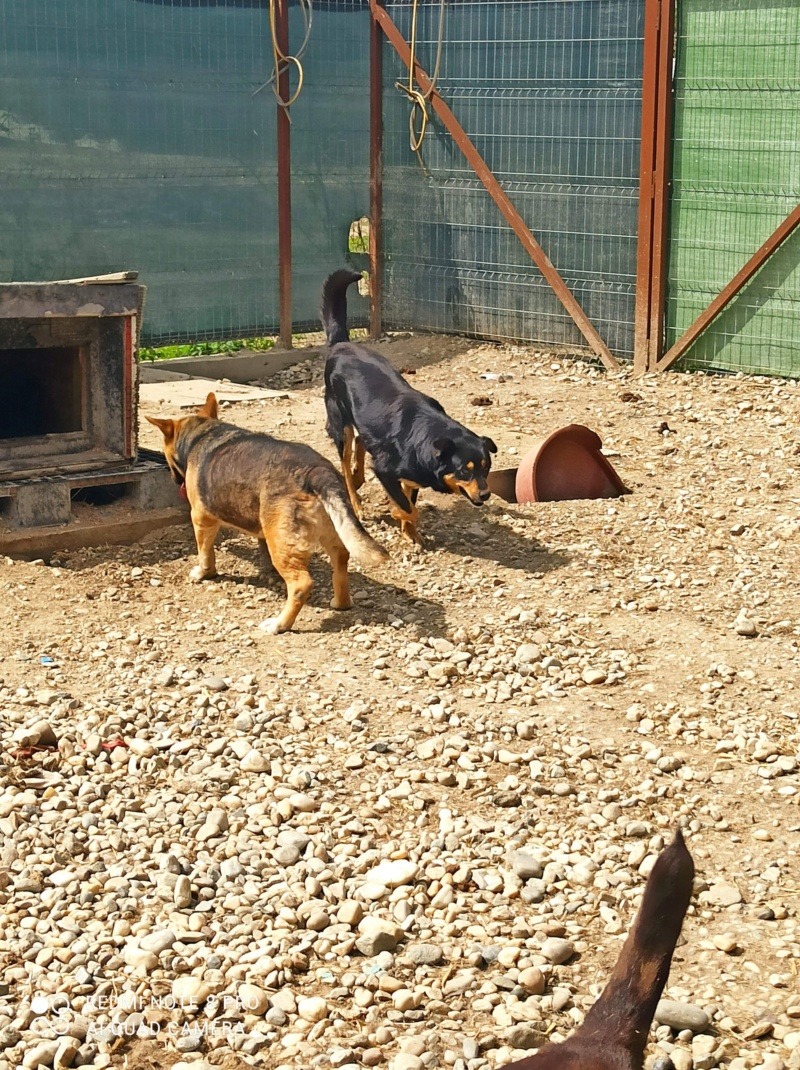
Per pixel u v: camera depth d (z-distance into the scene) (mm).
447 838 5590
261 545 7164
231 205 10375
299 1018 4672
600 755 5969
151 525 7418
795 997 4766
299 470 6656
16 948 5000
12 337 7129
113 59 9812
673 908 2615
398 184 10992
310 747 5984
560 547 7379
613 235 10055
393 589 7027
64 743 5914
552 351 10500
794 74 9258
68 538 7227
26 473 7199
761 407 9172
